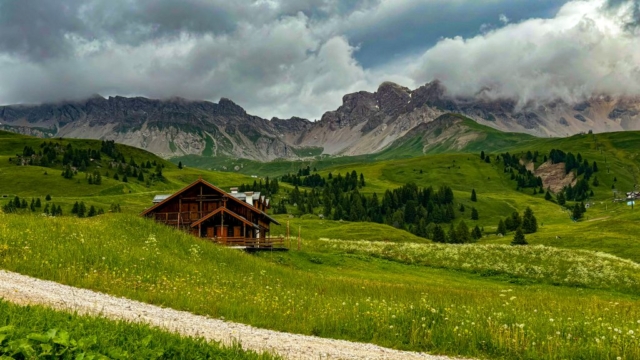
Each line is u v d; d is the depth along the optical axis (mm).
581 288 56969
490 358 19234
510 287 56219
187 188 79750
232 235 78500
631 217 183375
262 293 29047
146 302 24219
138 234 42219
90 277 26625
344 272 57656
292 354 17641
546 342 20188
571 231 133125
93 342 11602
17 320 13328
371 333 21547
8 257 27438
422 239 143875
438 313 24172
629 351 19000
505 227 195000
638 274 60500
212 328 20609
